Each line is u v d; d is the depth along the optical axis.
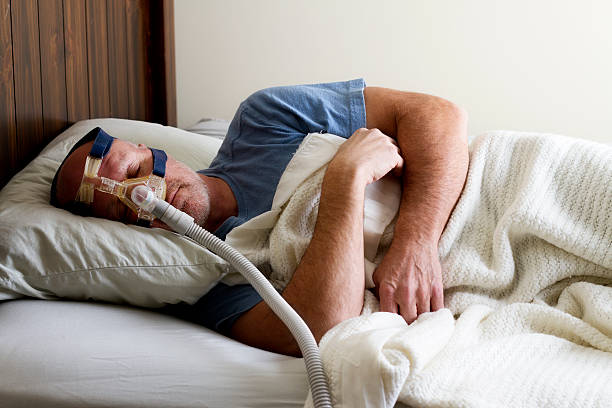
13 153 1.35
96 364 0.85
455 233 1.09
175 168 1.13
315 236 0.98
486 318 0.99
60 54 1.54
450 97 2.62
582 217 1.04
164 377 0.85
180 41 2.58
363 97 1.26
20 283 0.97
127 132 1.58
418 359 0.78
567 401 0.75
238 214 1.21
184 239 1.03
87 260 0.98
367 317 0.90
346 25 2.56
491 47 2.57
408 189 1.13
